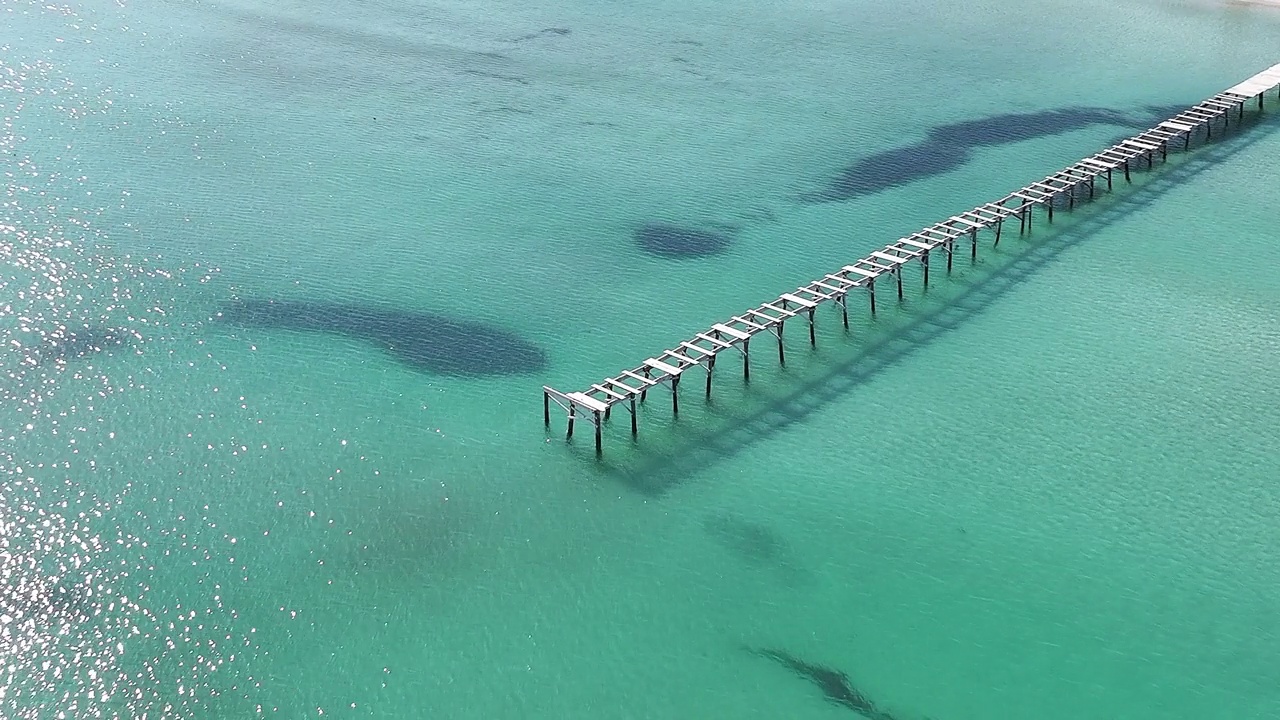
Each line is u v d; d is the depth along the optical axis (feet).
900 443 185.68
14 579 149.59
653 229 254.06
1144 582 158.51
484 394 194.70
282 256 232.32
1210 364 206.49
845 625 151.33
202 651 141.49
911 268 239.91
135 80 311.06
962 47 378.94
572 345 210.18
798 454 182.70
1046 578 159.22
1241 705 140.26
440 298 222.69
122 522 160.66
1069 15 410.52
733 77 349.20
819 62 363.56
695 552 162.40
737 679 142.92
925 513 170.81
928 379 202.39
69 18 348.59
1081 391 199.00
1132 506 172.55
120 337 201.46
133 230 235.61
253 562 155.74
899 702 140.15
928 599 155.53
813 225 257.75
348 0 400.26
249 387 191.62
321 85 322.75
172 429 180.14
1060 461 181.98
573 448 182.09
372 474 173.99
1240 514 171.01
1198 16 405.39
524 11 403.75
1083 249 246.88
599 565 159.53
